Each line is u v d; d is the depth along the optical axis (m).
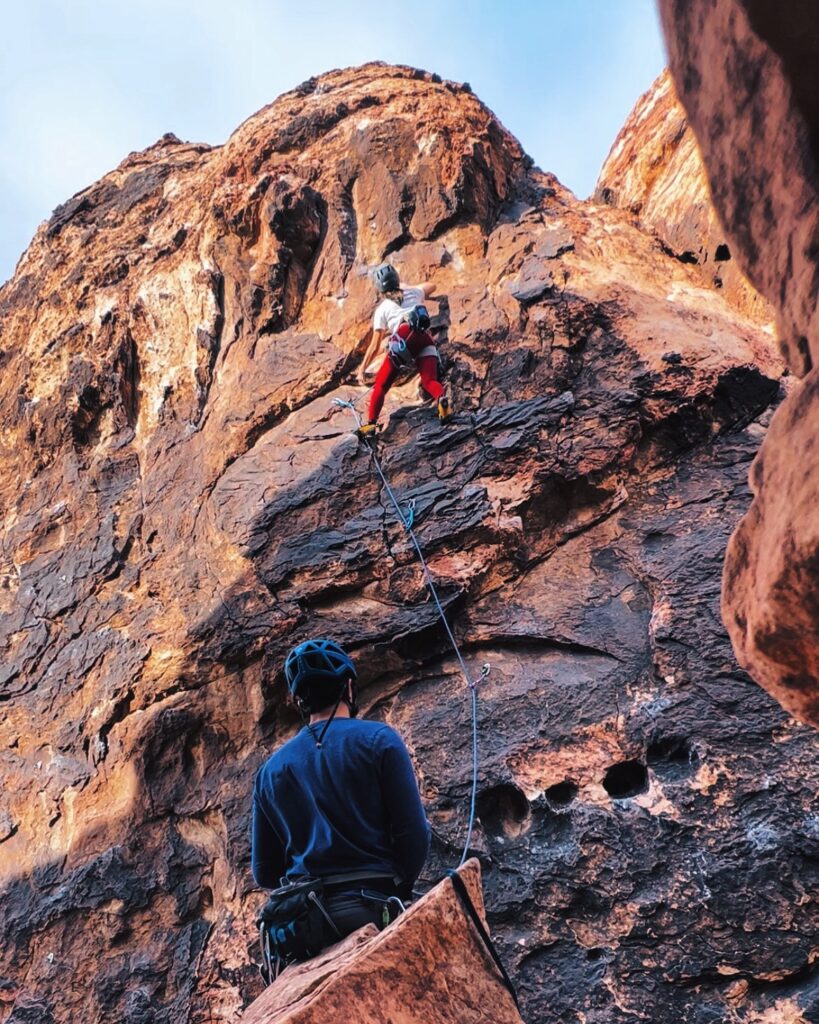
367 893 2.59
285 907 2.57
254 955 5.55
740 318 7.79
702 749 5.21
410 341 7.08
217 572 7.02
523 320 7.58
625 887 4.92
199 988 5.55
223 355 8.44
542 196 9.28
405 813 2.73
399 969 2.13
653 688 5.59
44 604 7.61
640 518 6.50
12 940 6.11
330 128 9.51
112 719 6.74
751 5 1.33
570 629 6.05
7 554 8.14
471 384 7.31
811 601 1.41
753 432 6.80
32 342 9.59
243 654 6.57
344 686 3.04
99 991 5.73
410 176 8.80
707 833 4.95
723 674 5.46
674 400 6.79
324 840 2.67
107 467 8.25
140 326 8.91
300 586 6.65
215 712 6.54
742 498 6.33
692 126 1.63
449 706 5.95
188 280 8.93
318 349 8.04
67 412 8.63
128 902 6.02
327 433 7.44
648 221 9.20
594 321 7.45
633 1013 4.62
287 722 6.51
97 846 6.29
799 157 1.41
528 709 5.75
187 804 6.31
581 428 6.81
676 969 4.66
